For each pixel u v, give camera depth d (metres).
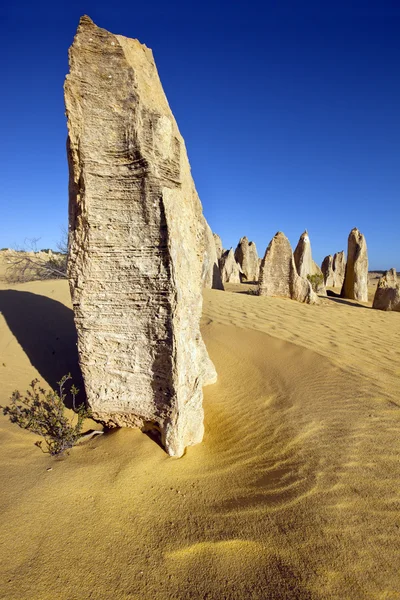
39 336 5.86
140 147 2.79
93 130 2.82
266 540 2.02
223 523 2.17
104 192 2.89
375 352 6.07
